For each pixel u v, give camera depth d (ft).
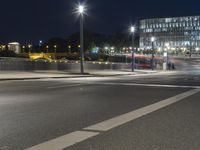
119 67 240.32
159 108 40.32
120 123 30.99
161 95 54.85
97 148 22.47
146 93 58.13
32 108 40.45
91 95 54.85
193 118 33.63
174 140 24.59
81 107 41.29
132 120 32.48
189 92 59.88
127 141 24.31
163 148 22.47
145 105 43.01
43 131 27.76
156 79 105.70
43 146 22.97
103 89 65.98
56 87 70.44
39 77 110.73
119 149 22.25
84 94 56.39
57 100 48.16
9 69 149.38
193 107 41.22
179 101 46.98
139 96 53.42
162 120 32.50
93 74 144.46
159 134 26.50
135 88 68.44
